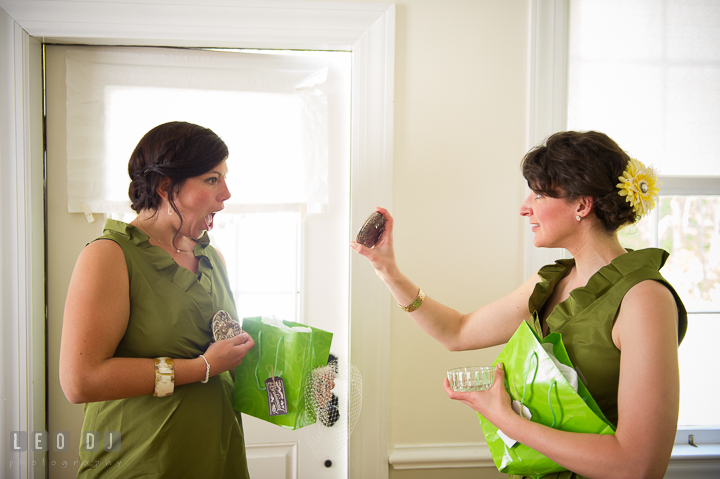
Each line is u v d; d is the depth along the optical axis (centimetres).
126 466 94
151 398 96
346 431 157
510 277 157
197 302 102
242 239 165
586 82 157
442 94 153
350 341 151
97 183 151
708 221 164
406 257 153
